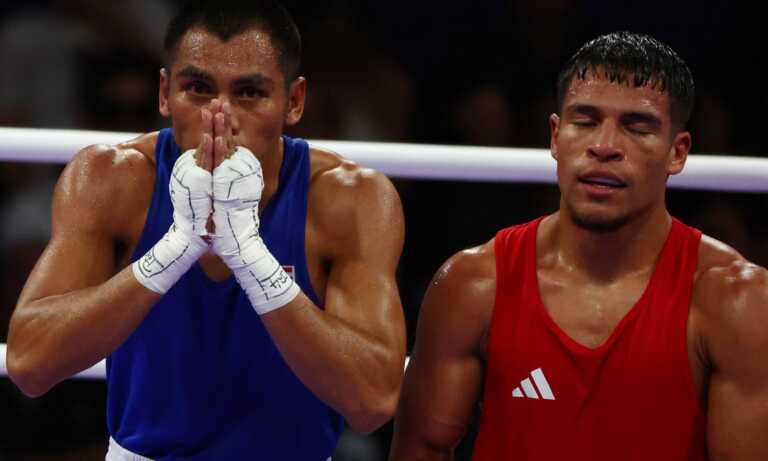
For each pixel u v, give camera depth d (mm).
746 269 7938
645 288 7992
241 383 7754
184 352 7707
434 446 8391
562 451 7863
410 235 15211
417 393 8352
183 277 7676
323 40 16406
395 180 15219
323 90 16297
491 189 15117
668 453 7805
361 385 7266
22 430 13797
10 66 16891
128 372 7902
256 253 6941
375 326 7523
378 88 16484
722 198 15680
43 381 7312
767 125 17500
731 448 7754
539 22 17281
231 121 7273
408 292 14750
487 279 8188
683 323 7824
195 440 7789
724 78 17859
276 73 7426
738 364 7746
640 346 7812
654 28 17766
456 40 17516
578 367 7840
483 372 8305
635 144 7691
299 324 7070
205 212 6844
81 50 16969
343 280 7762
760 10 17766
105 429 13922
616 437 7816
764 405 7711
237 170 6816
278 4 7660
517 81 17062
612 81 7695
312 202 7930
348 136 16234
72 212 7750
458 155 9469
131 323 7090
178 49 7391
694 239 8109
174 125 7500
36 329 7219
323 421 8008
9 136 9258
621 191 7688
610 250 7984
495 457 8086
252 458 7820
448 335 8219
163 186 7801
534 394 7922
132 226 7840
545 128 16500
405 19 17891
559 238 8195
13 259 14930
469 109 16469
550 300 8055
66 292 7469
